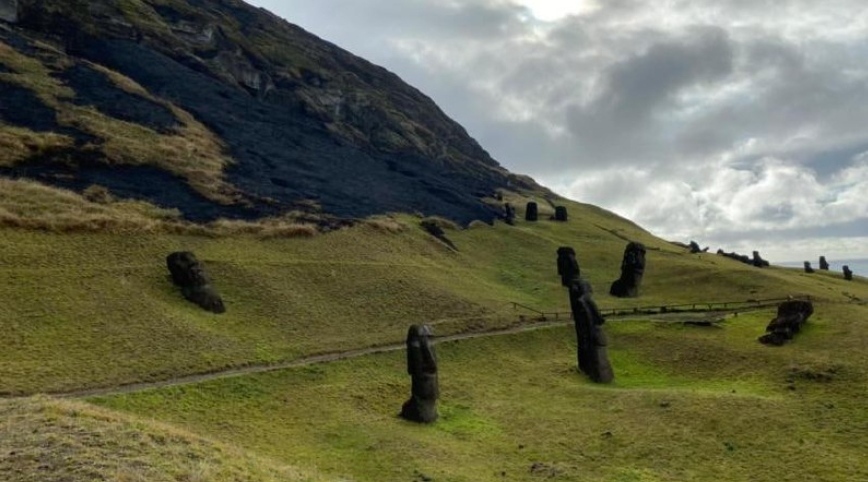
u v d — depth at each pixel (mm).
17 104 92750
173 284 65375
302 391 50250
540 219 146375
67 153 86375
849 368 53969
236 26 184625
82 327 53156
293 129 142250
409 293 77875
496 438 45219
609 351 67500
